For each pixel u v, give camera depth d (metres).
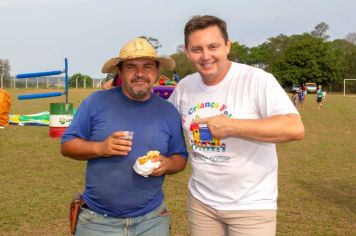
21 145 11.39
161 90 11.27
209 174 3.10
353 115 24.27
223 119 2.72
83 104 3.11
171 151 3.22
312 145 12.33
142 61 3.00
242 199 3.02
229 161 3.01
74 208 3.16
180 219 5.75
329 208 6.27
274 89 2.84
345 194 7.02
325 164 9.50
